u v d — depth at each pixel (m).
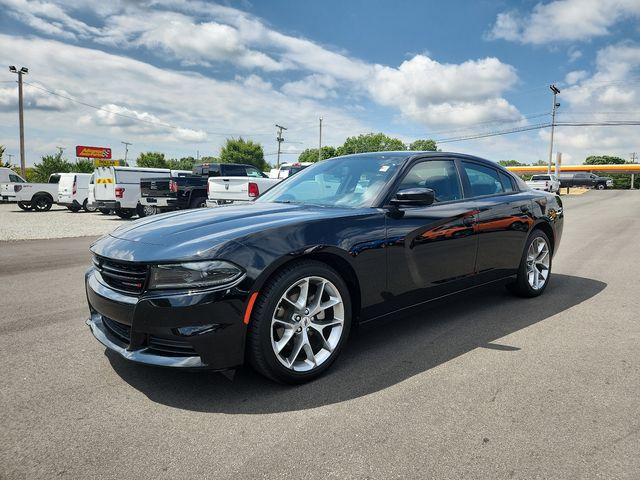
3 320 4.09
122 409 2.48
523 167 54.12
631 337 3.53
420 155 3.79
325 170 4.04
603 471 1.90
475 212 3.90
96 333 2.85
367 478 1.88
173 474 1.92
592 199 28.16
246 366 3.03
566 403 2.49
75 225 14.20
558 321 3.95
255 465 1.97
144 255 2.53
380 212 3.24
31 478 1.89
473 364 3.03
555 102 42.97
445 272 3.65
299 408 2.47
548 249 4.88
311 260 2.81
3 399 2.59
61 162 42.12
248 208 3.38
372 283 3.11
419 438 2.16
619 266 6.52
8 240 10.30
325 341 2.88
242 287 2.48
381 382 2.78
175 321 2.41
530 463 1.96
